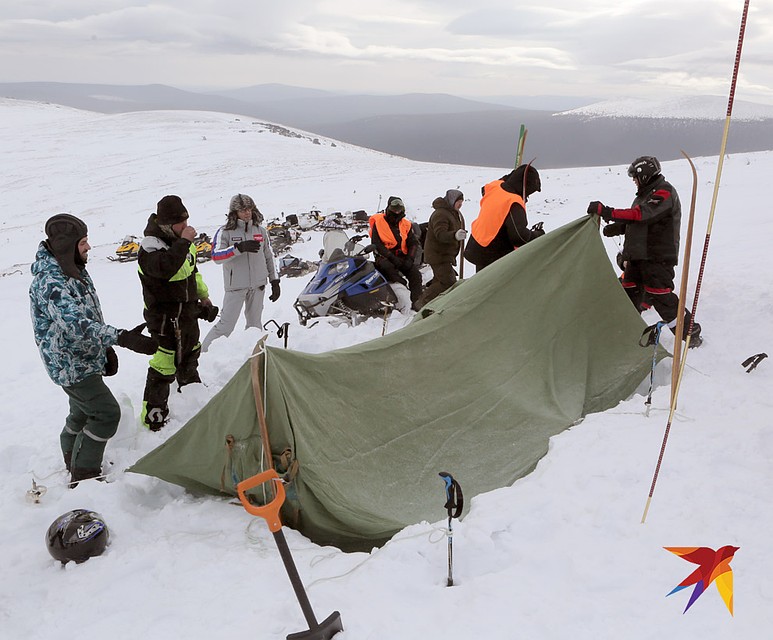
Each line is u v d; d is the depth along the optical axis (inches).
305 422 157.4
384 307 310.3
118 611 127.8
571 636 107.2
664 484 152.9
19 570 148.2
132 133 2974.9
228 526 157.2
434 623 113.3
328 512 157.9
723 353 232.8
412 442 179.8
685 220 606.2
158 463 171.8
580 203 902.4
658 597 115.6
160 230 201.2
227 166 2012.8
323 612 118.2
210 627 118.3
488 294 211.3
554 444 180.7
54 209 1537.9
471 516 150.6
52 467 203.2
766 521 134.7
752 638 103.8
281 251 772.6
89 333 164.2
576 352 221.5
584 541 135.0
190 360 231.5
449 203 303.1
